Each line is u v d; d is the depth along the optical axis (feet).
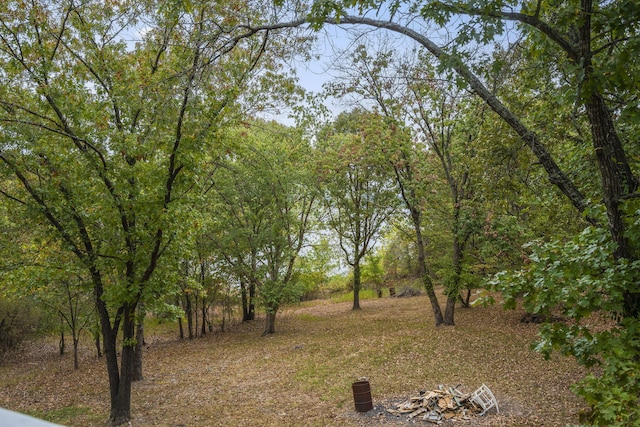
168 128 34.68
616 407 14.30
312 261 91.15
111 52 40.75
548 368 42.98
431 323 72.84
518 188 35.19
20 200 37.17
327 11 20.58
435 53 21.44
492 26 18.37
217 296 85.25
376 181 80.79
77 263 37.42
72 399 46.19
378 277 137.59
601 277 18.11
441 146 69.10
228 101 35.22
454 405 34.17
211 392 45.27
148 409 40.83
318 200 87.92
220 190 75.41
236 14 26.11
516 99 33.40
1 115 34.63
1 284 38.99
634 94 20.06
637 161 21.31
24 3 33.55
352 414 35.60
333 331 76.18
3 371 65.00
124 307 37.96
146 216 36.35
